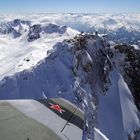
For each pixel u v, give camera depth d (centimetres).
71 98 5909
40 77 6619
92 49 8456
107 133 6078
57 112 1634
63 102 1841
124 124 6912
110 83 8219
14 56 14562
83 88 6694
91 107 6247
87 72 7456
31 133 1296
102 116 6531
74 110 1764
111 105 7344
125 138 6500
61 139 1348
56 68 6938
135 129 7075
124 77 9225
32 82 6475
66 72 6812
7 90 6262
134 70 9631
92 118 5850
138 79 9481
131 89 9031
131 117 7400
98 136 2478
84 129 1612
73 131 1487
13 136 1227
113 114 6994
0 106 1525
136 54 10206
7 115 1409
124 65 9606
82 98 6191
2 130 1248
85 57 7775
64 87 6269
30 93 6162
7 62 13225
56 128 1435
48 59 7294
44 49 13825
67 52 7506
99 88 7575
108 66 8694
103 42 9412
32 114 1504
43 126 1406
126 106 7706
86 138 1545
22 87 6338
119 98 7862
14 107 1550
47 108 1648
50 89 6247
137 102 8800
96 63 8200
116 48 10081
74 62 7250
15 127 1305
